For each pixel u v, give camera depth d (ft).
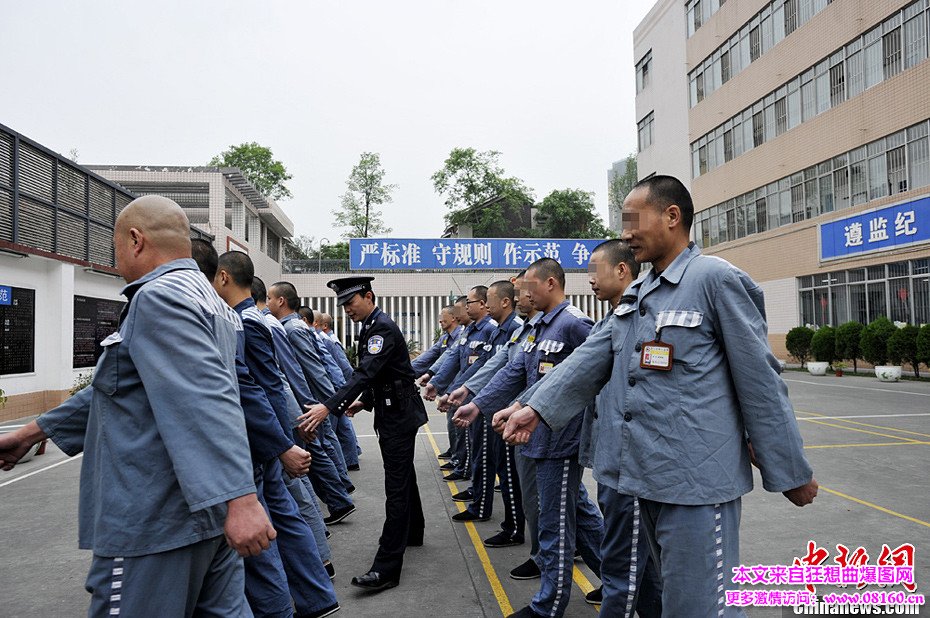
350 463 22.80
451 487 19.85
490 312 17.12
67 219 38.24
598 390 7.57
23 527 16.08
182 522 5.59
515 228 128.77
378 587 11.54
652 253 7.06
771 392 6.23
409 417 12.10
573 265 72.74
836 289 61.26
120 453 5.61
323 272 98.43
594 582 12.10
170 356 5.57
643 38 99.60
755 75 72.33
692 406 6.35
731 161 77.61
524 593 11.43
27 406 34.40
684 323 6.46
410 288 97.96
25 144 33.88
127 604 5.48
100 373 5.71
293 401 11.74
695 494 6.22
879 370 50.98
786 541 13.80
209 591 6.15
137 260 6.37
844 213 59.31
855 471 20.66
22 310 34.19
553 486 10.03
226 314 6.86
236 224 74.38
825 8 61.11
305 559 10.38
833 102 60.80
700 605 6.19
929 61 49.75
